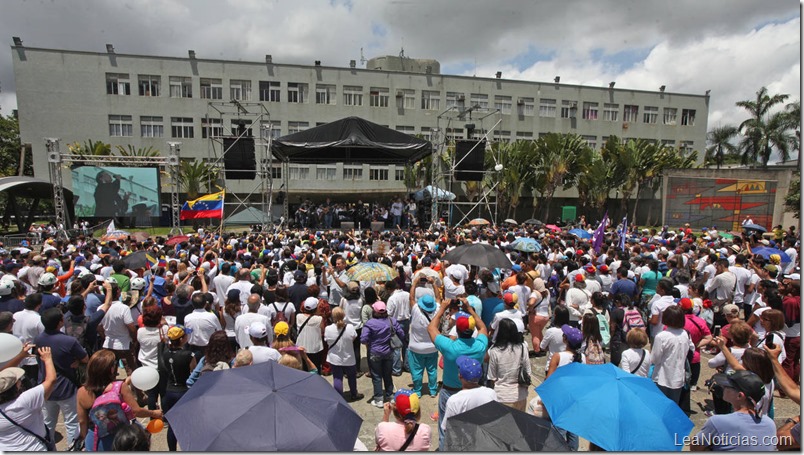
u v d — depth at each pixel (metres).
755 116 42.19
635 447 2.78
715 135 46.66
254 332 4.89
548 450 2.55
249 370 3.25
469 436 2.63
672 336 4.80
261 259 8.95
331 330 5.90
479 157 24.28
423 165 35.19
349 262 9.38
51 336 4.70
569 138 36.34
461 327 4.43
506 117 41.75
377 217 27.77
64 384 4.70
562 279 9.16
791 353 5.91
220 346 4.60
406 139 21.27
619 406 2.97
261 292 6.21
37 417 3.73
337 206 30.86
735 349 4.89
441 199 28.14
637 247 11.23
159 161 23.31
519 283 7.49
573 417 3.03
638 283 8.59
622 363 4.91
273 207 29.41
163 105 35.25
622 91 44.25
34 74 33.12
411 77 39.62
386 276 7.34
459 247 8.06
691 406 6.13
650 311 6.94
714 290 8.52
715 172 30.81
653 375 4.91
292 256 10.42
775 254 10.17
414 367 6.00
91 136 34.22
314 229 25.56
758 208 28.91
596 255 10.82
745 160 42.78
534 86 42.25
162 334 5.44
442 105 40.31
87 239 14.83
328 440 2.66
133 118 34.88
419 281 7.20
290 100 37.50
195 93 35.75
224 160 21.95
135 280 6.41
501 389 4.43
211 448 2.54
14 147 42.34
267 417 2.71
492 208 37.62
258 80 36.78
